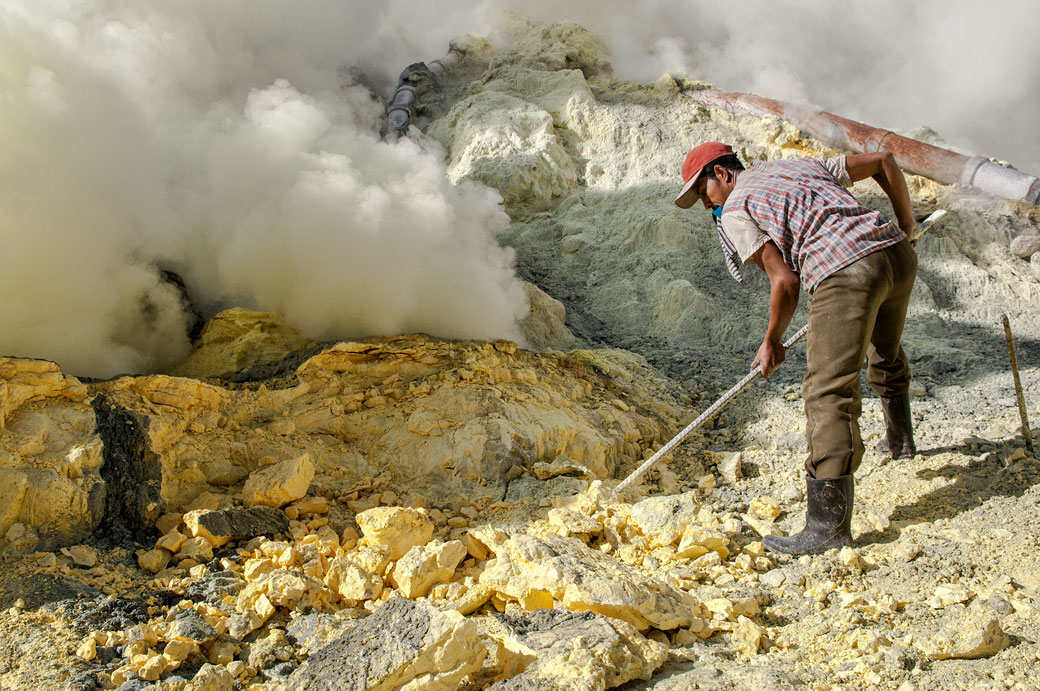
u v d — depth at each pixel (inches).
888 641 114.0
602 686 101.3
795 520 154.5
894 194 146.2
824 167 142.3
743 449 183.2
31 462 129.9
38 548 124.0
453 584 126.7
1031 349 241.3
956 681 104.5
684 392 216.5
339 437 165.9
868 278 132.4
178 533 131.3
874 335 154.0
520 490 156.9
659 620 115.6
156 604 118.3
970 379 221.9
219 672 104.8
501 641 112.4
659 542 142.9
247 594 119.9
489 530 138.9
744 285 262.4
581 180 306.3
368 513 138.4
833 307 134.2
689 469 177.8
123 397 148.9
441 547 130.6
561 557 124.0
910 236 150.8
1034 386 212.4
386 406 172.9
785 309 133.9
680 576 131.1
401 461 161.5
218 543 132.1
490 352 187.5
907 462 166.4
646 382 218.2
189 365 183.9
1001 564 131.4
